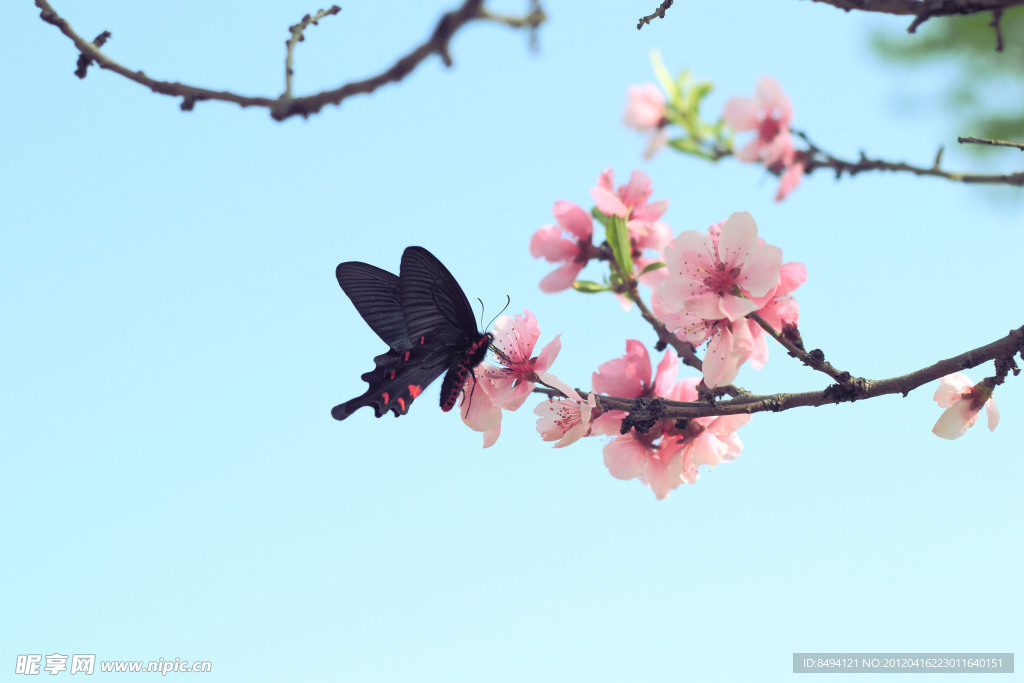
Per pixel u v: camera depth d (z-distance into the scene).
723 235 1.17
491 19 1.07
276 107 1.09
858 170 1.28
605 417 1.20
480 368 1.18
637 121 1.35
